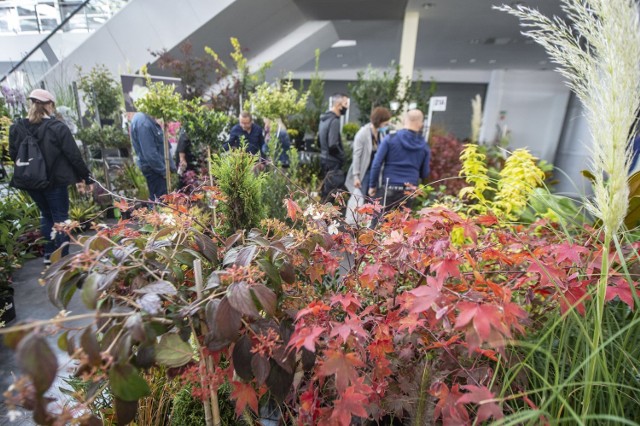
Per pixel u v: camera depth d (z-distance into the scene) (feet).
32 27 19.81
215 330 1.99
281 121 13.53
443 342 2.31
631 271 2.57
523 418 1.68
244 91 15.56
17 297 7.80
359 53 32.14
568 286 2.37
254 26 20.25
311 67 37.52
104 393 3.17
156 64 18.16
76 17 17.51
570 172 28.91
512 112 36.58
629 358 2.36
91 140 13.53
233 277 2.12
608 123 2.16
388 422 3.00
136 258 2.38
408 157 9.01
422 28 22.04
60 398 3.63
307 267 2.98
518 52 27.35
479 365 2.64
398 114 18.35
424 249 2.67
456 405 2.06
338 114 12.53
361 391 2.05
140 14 17.07
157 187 11.31
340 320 2.95
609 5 2.06
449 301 2.07
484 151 14.53
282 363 2.24
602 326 2.57
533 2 15.03
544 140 35.70
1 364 5.49
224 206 4.05
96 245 2.53
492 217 3.00
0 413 4.17
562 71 2.52
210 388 2.41
